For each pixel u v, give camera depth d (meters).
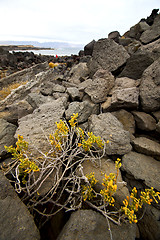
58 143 1.75
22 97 5.53
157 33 5.32
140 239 1.62
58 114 2.66
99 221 1.37
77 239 1.21
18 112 3.32
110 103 3.07
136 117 2.66
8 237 1.10
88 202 1.57
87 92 3.54
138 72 3.58
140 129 2.64
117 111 2.90
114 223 1.41
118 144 2.10
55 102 3.12
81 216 1.37
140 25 7.61
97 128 2.30
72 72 6.12
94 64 4.73
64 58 24.52
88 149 1.80
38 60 19.50
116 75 4.39
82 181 1.83
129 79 3.59
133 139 2.39
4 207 1.25
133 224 1.41
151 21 9.82
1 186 1.37
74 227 1.29
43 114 2.67
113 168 1.97
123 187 1.70
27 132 2.21
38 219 1.68
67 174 2.15
